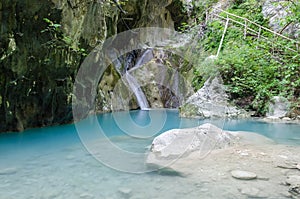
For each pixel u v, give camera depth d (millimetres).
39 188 1776
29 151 2854
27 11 3641
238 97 6316
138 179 1950
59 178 1978
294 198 1585
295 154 2664
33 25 3834
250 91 6289
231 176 1993
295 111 5648
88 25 5055
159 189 1755
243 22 8594
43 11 3840
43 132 4082
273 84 6004
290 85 5996
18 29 3668
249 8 9219
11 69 3744
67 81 4766
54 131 4180
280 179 1917
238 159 2459
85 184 1856
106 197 1635
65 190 1745
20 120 4191
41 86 4336
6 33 3508
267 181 1878
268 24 8234
